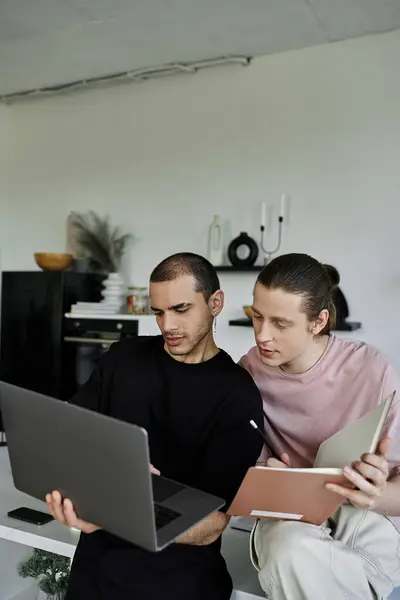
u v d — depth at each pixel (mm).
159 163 3998
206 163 3826
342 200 3391
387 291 3266
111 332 3658
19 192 4578
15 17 3154
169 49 3564
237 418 1252
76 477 990
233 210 3727
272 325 1221
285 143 3564
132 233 4090
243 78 3701
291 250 3533
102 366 1454
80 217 4195
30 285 3881
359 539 1270
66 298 3803
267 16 3100
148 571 1179
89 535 1255
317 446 1382
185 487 1188
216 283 1330
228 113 3752
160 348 1411
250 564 1493
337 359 1370
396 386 1308
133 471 886
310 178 3484
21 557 1989
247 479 1071
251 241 3568
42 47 3555
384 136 3283
